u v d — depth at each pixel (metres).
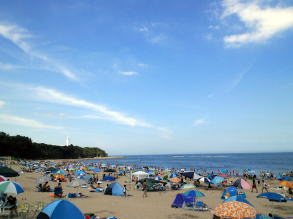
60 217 10.98
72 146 181.75
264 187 30.92
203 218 17.27
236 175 58.19
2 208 15.39
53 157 152.25
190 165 111.44
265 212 19.08
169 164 122.69
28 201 20.22
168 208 20.38
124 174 56.22
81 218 11.48
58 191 23.31
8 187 14.46
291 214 18.42
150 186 31.28
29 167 60.59
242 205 11.67
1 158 86.88
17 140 120.19
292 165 104.00
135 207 20.53
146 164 123.19
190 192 21.05
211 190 31.98
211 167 95.69
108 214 17.77
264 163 120.44
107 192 27.20
